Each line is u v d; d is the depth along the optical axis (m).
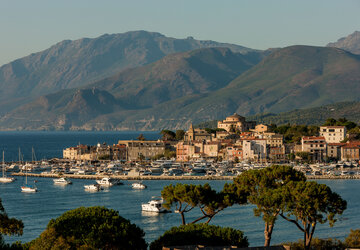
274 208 127.19
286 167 141.12
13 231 116.25
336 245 145.62
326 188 125.25
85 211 128.00
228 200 134.50
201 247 121.50
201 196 134.25
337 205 124.81
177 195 136.25
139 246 123.00
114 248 119.38
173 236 129.62
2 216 116.06
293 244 143.38
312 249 143.38
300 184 126.88
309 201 124.06
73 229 120.81
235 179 144.00
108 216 126.56
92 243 115.81
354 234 149.00
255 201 129.75
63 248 113.00
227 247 122.25
